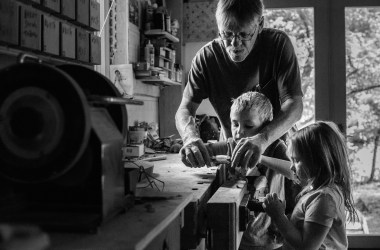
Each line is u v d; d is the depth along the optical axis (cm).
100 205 72
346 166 163
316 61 349
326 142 156
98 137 72
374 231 358
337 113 350
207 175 159
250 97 172
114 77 257
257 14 168
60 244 61
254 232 172
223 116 202
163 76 303
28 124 68
